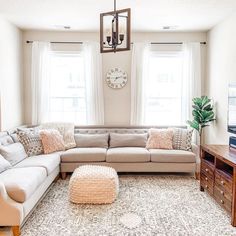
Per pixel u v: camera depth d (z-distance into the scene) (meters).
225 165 3.06
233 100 3.54
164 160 4.15
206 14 4.03
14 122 4.64
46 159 3.68
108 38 2.79
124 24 3.27
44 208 3.04
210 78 4.95
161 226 2.64
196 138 5.10
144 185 3.84
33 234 2.48
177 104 5.25
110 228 2.59
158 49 5.12
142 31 5.07
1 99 4.09
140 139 4.64
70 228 2.59
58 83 5.21
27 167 3.26
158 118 5.30
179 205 3.15
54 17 4.20
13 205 2.41
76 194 3.15
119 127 5.06
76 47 5.11
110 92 5.21
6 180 2.69
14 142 3.92
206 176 3.41
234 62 3.95
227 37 4.18
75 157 4.14
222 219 2.79
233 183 2.62
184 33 5.15
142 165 4.19
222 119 4.37
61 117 5.28
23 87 5.10
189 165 4.17
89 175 3.21
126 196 3.41
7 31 4.35
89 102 5.08
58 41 5.10
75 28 4.88
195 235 2.47
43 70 4.99
